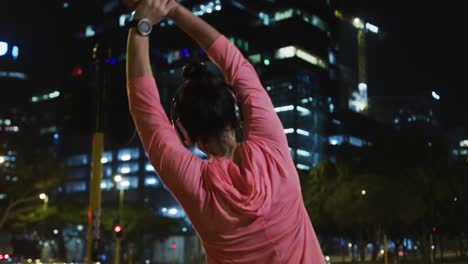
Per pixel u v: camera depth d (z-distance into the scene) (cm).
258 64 11675
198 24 146
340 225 5122
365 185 4353
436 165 4406
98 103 792
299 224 131
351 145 5075
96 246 927
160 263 7462
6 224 4606
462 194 4759
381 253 9288
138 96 135
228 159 137
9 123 4631
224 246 125
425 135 4553
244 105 142
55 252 8262
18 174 4175
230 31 11988
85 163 11381
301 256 129
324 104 12106
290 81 10844
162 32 11725
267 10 12281
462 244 8244
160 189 9919
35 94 14112
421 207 4322
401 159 4503
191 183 126
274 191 127
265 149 133
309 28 12150
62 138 11856
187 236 8169
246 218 123
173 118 143
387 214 4288
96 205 907
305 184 5012
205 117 136
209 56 151
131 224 6084
